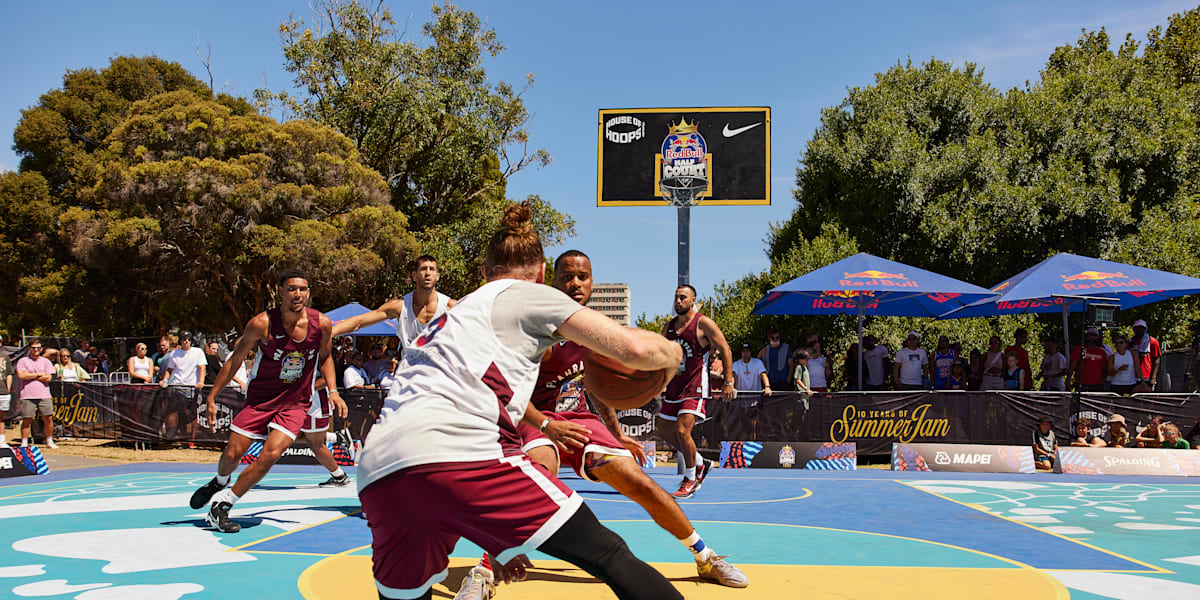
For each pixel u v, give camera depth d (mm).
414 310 5824
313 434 9117
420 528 2391
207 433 13656
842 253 21016
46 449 13891
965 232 21141
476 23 32625
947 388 13875
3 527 6727
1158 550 5852
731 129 21328
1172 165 22500
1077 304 15633
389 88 30750
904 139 22250
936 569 5156
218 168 24719
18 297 31391
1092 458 11352
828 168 23734
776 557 5562
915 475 11250
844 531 6672
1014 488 9711
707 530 6707
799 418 12234
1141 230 21641
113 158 26375
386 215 27203
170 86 35281
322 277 25500
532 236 2879
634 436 12195
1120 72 24750
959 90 23250
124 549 5766
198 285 27250
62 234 26719
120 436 14188
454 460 2322
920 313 17062
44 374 13891
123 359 26453
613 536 2430
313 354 6492
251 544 5949
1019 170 22031
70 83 33688
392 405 2473
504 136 33219
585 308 2488
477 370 2424
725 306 23188
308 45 30266
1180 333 21219
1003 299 13531
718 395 12508
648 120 21516
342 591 4523
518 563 3043
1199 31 34969
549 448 3895
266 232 24734
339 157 27734
